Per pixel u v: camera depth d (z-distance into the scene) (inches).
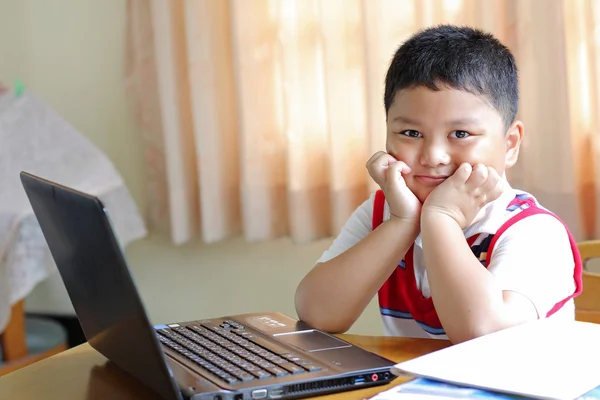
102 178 90.2
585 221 78.3
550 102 74.2
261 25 87.2
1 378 35.5
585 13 74.0
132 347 30.1
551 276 39.1
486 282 36.4
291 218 87.7
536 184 77.0
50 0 104.3
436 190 38.5
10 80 108.0
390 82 40.9
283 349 34.7
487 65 39.1
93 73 103.3
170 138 92.0
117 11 100.9
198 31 88.8
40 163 88.1
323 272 41.9
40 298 111.0
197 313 102.5
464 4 78.7
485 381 28.7
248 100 87.7
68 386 34.2
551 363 30.5
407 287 44.5
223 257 99.7
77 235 29.9
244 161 88.7
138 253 103.9
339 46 83.4
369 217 47.6
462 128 38.4
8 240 78.7
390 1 80.2
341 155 84.5
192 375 31.0
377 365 32.6
